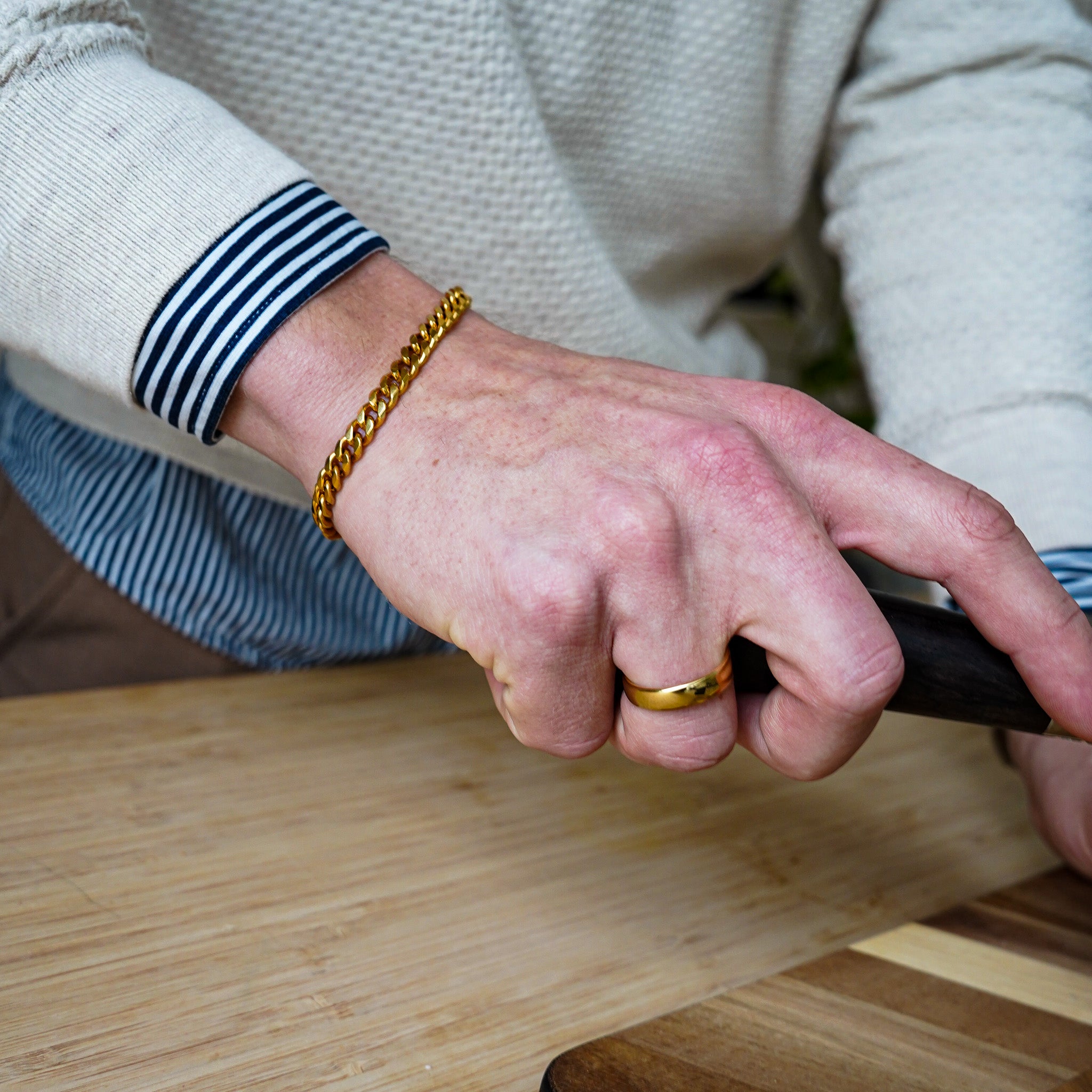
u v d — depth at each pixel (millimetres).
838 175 642
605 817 479
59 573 592
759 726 382
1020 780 537
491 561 365
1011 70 563
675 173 596
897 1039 386
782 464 382
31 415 601
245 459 564
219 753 489
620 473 366
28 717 500
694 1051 375
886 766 542
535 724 376
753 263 726
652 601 361
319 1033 374
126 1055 362
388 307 396
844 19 583
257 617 607
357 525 383
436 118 494
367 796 472
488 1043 377
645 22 530
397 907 419
